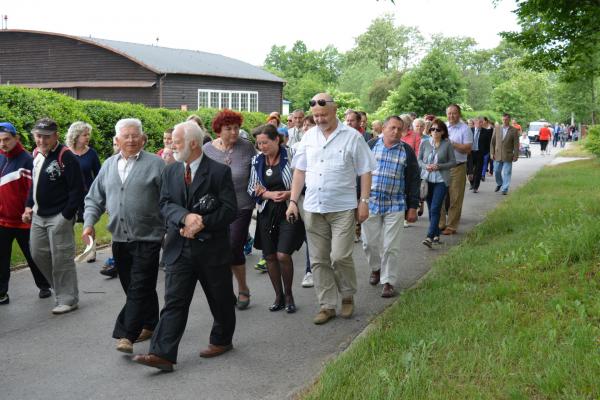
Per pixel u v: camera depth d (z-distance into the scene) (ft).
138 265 18.29
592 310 17.56
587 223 25.89
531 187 53.62
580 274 20.62
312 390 14.80
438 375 14.57
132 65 106.52
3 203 22.77
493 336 16.48
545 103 218.18
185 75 108.06
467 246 29.66
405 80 151.23
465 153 34.60
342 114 150.82
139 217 18.26
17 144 22.93
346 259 20.27
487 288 20.88
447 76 148.05
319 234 20.43
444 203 34.86
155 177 18.48
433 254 30.01
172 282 16.69
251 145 23.39
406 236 34.60
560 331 16.57
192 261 16.69
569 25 38.45
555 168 76.28
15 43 117.50
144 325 19.24
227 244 17.31
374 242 24.18
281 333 19.65
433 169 30.68
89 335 19.83
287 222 21.52
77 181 21.61
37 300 23.67
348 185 20.10
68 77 113.50
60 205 21.59
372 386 14.05
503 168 53.72
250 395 15.26
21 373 16.85
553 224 30.14
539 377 13.80
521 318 17.85
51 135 21.36
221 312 17.51
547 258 22.85
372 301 22.81
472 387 13.80
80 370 17.01
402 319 18.95
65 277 22.11
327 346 18.47
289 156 21.98
